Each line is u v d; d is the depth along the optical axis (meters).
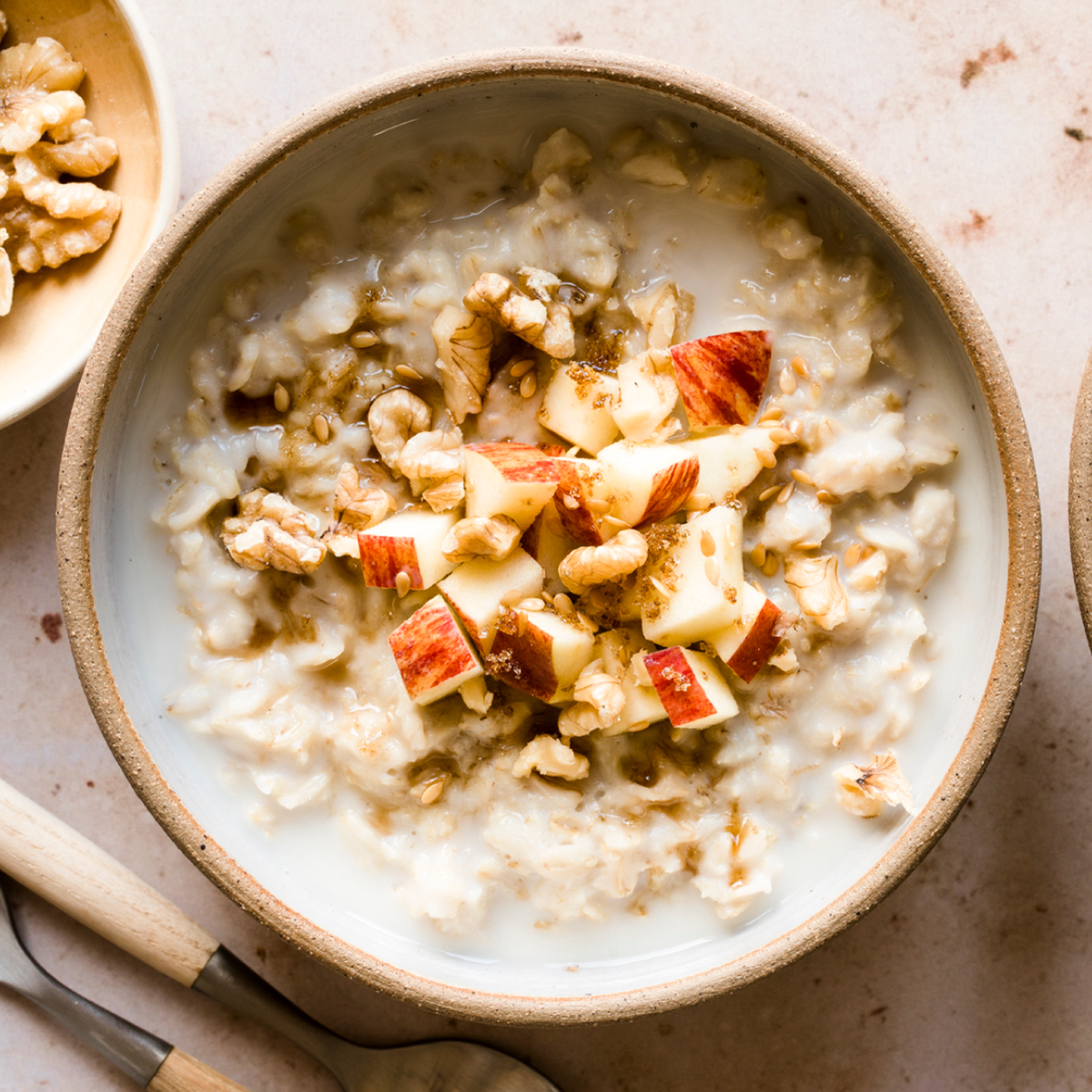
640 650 0.52
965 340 0.50
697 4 0.55
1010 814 0.56
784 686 0.52
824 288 0.52
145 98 0.55
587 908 0.52
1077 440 0.50
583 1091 0.57
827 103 0.55
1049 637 0.55
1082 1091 0.56
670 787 0.52
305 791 0.52
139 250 0.55
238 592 0.52
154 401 0.52
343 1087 0.56
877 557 0.52
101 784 0.57
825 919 0.50
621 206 0.52
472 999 0.51
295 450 0.52
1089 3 0.55
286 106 0.56
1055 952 0.56
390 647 0.52
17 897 0.57
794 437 0.52
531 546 0.52
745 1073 0.57
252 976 0.55
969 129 0.55
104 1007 0.56
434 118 0.52
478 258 0.52
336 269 0.52
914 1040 0.56
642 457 0.51
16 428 0.56
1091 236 0.55
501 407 0.53
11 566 0.57
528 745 0.52
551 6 0.55
